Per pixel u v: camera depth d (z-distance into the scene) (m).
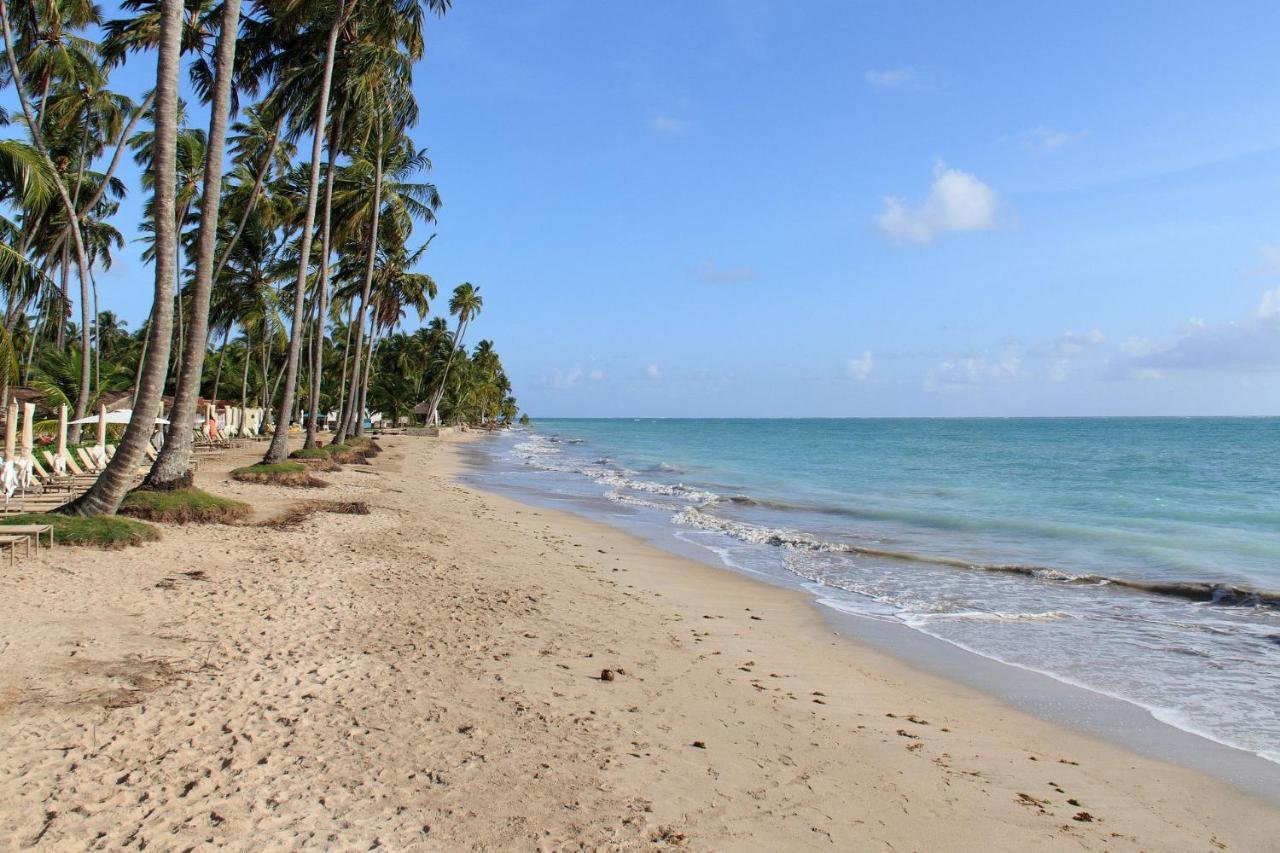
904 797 5.34
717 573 14.08
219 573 9.68
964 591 12.87
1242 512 23.55
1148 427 139.88
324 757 4.95
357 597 9.22
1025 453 57.81
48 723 5.07
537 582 11.55
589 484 32.03
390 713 5.78
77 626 7.09
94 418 21.34
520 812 4.48
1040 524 20.73
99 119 24.91
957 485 32.44
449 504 20.81
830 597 12.38
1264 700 7.83
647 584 12.62
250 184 30.30
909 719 7.09
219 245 33.34
